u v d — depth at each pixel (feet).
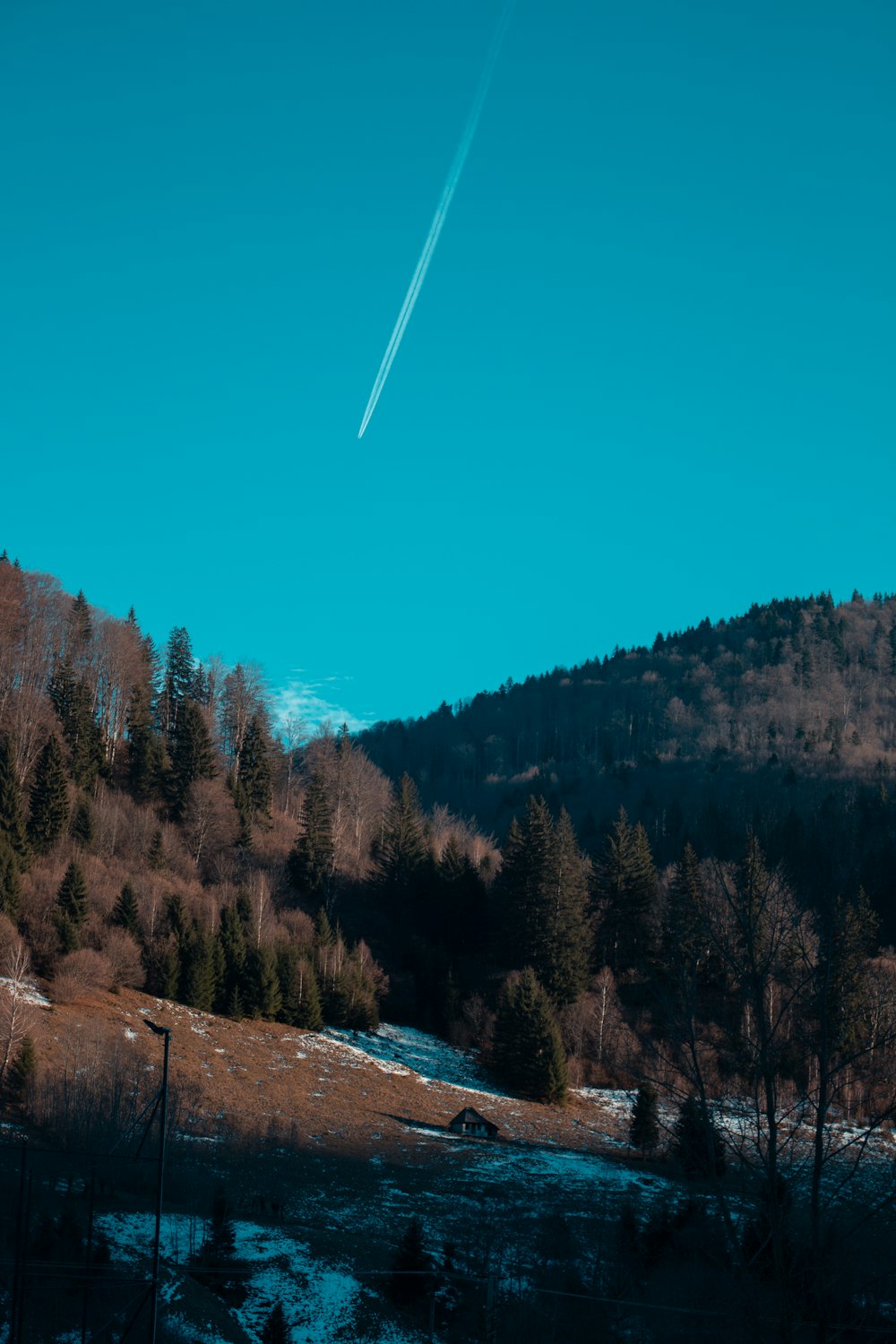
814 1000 74.49
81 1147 179.52
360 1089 289.53
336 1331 136.98
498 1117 279.28
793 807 463.83
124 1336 110.52
